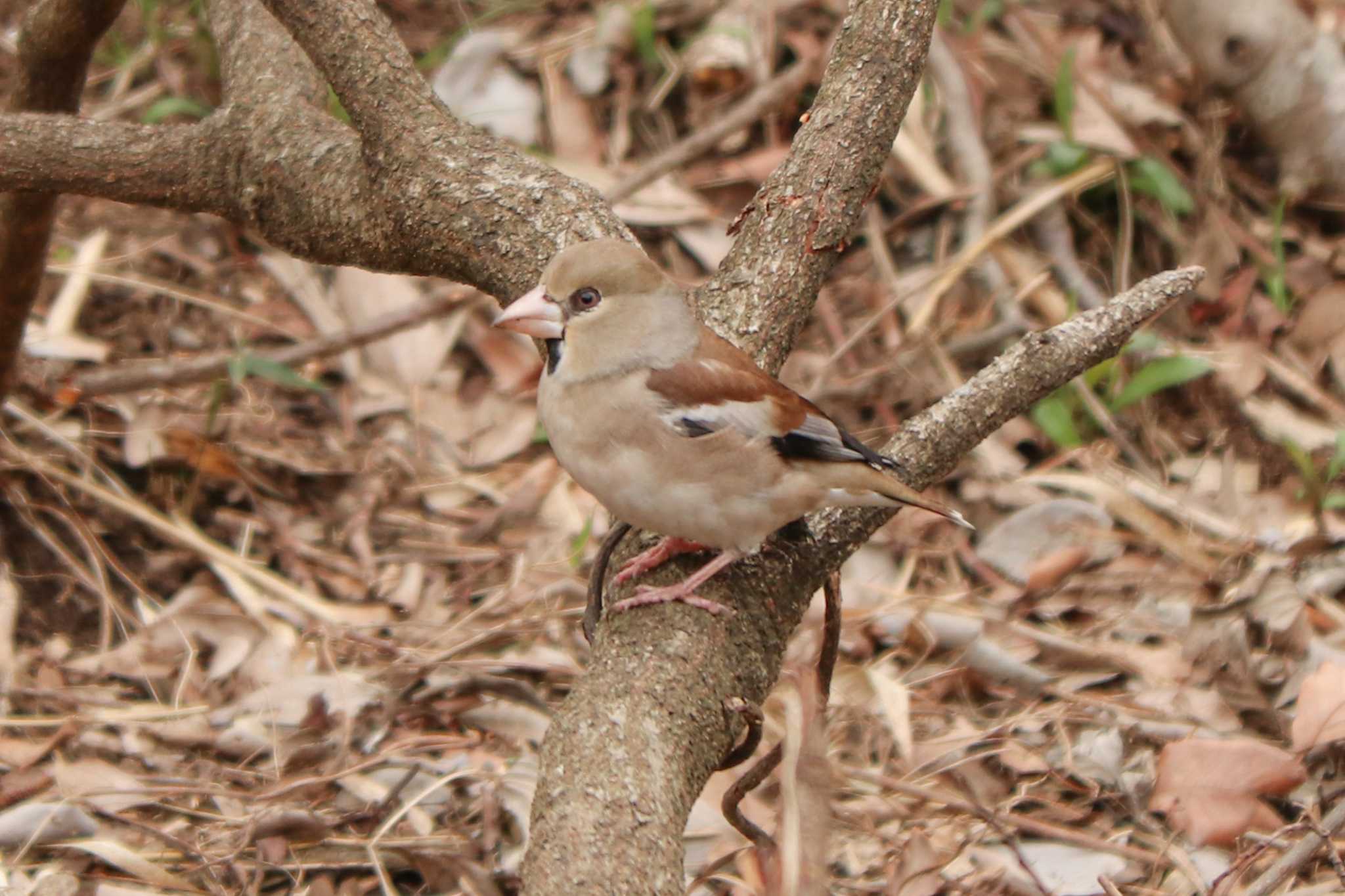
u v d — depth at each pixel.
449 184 7.89
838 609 7.50
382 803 8.87
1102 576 11.12
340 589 11.24
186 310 13.09
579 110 14.02
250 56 8.88
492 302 13.17
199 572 11.25
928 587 11.24
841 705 9.80
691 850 8.51
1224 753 8.75
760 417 7.04
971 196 13.42
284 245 8.42
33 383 11.95
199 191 8.46
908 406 12.55
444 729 9.72
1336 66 13.39
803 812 6.24
